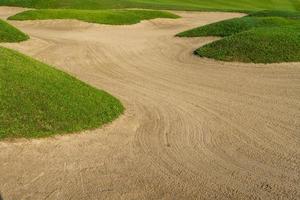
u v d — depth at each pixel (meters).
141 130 14.07
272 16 41.06
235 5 60.16
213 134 14.01
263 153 12.62
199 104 17.16
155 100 17.59
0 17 44.03
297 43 25.58
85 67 23.48
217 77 21.50
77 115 13.91
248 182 10.95
